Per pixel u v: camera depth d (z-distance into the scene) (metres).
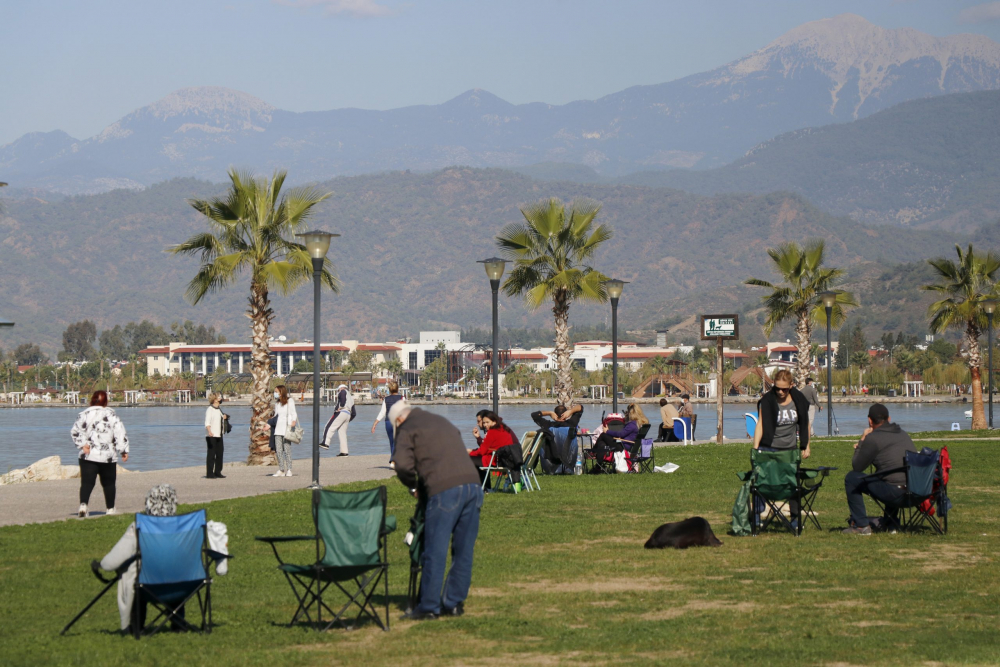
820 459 33.31
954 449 37.25
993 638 10.24
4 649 10.29
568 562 14.85
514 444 24.02
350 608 12.33
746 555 15.19
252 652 10.19
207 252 40.34
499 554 15.60
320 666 9.69
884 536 16.89
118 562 10.92
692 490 24.11
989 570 13.82
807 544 16.11
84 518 20.42
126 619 10.98
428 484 11.74
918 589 12.66
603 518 19.47
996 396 177.00
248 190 39.47
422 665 9.63
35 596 13.14
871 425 17.64
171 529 10.88
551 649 10.10
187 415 172.38
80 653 10.10
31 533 18.22
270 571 14.64
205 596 12.19
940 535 16.91
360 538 11.41
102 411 20.91
